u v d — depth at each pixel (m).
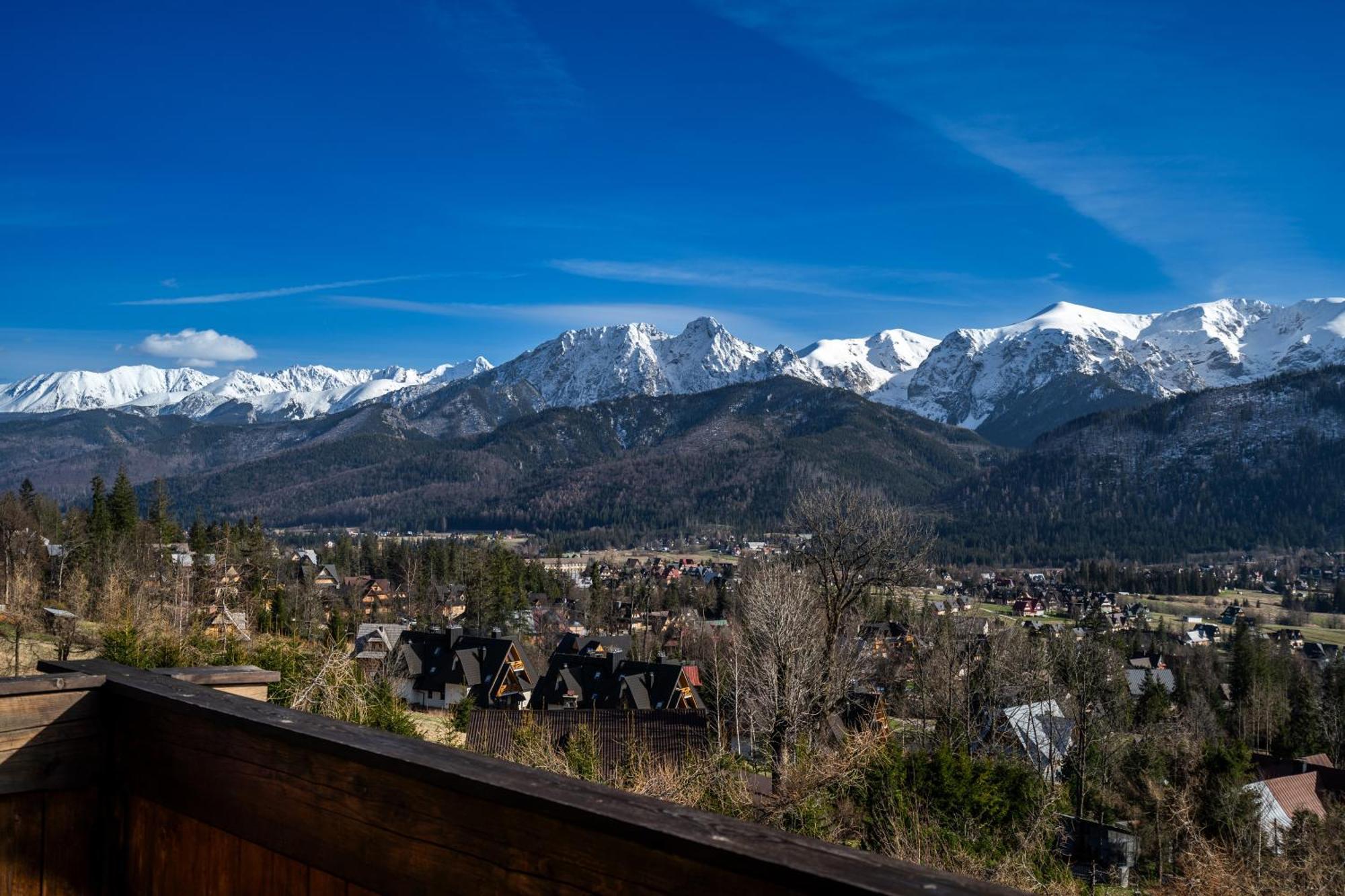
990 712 17.62
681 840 1.10
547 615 67.12
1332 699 34.56
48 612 27.88
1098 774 18.41
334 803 1.62
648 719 10.79
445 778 1.39
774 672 12.84
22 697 2.07
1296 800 18.70
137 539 50.03
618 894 1.19
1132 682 43.94
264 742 1.77
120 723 2.16
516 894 1.32
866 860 1.02
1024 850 6.76
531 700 35.78
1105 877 9.31
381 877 1.52
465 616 62.66
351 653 9.43
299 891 1.68
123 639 11.41
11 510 50.31
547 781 1.34
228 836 1.85
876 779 7.11
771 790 8.04
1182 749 16.67
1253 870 6.82
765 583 14.99
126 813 2.13
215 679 2.27
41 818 2.10
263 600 45.19
